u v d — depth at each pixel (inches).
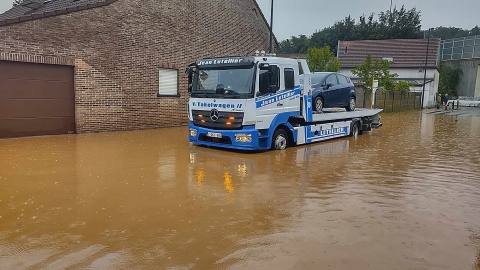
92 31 577.0
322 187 292.0
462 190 291.9
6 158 378.6
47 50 529.3
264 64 419.2
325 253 174.1
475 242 191.0
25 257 165.9
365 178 325.4
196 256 169.0
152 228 200.7
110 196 256.4
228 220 214.8
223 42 821.2
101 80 595.2
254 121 415.5
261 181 306.2
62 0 743.7
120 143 489.4
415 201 260.4
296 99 468.4
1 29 484.1
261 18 952.3
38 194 258.5
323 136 536.4
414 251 178.5
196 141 455.8
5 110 506.0
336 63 1201.4
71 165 350.6
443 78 2289.6
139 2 636.1
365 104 1256.2
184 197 257.1
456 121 993.5
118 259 165.0
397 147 513.7
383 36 2679.6
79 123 575.5
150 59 663.8
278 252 174.2
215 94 430.3
